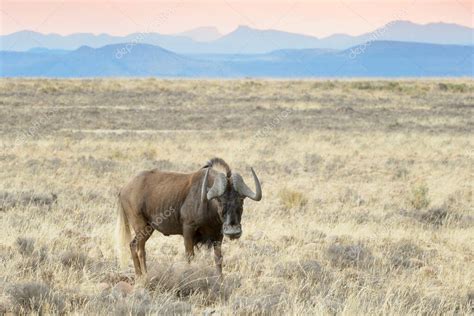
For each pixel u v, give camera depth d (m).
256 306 29.84
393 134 137.50
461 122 171.88
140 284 34.25
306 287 34.28
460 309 31.78
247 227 53.16
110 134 135.00
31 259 37.91
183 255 43.88
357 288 34.81
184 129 149.25
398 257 42.84
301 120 171.00
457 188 80.62
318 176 88.00
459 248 49.28
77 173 84.69
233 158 101.38
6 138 125.38
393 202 70.56
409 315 29.58
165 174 38.78
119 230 40.00
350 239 49.66
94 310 29.27
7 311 29.22
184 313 29.00
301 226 53.88
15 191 69.44
